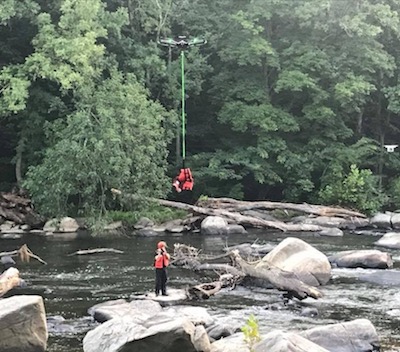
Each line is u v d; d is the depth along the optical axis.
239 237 28.09
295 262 17.80
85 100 30.50
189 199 37.19
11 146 36.94
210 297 16.05
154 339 10.00
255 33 36.50
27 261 21.50
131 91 31.19
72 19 31.38
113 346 10.05
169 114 33.56
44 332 11.13
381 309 14.77
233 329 12.37
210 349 10.27
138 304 14.09
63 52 30.12
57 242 26.50
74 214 30.86
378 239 27.28
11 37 35.00
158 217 30.66
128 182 29.39
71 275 19.06
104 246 25.34
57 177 28.45
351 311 14.57
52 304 15.21
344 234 29.41
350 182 34.38
